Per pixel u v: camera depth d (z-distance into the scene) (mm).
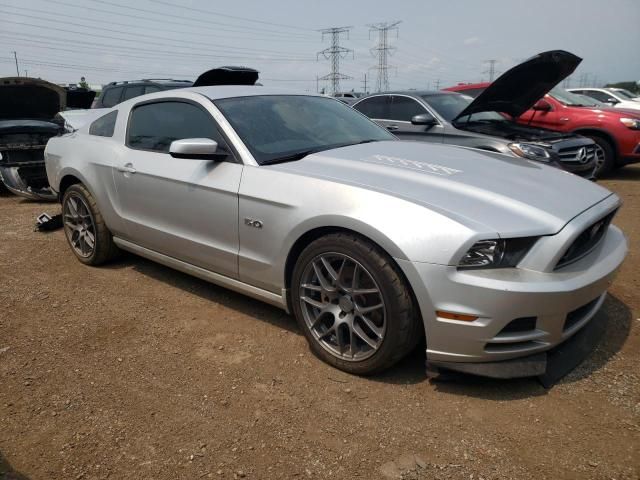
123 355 3066
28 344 3211
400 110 7555
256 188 3020
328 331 2867
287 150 3297
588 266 2602
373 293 2627
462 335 2412
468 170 3033
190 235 3504
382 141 3764
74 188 4469
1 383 2791
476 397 2572
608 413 2420
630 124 8391
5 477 2117
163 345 3176
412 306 2520
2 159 7129
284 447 2264
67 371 2900
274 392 2664
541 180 3025
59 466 2182
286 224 2885
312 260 2820
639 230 5492
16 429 2420
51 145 4840
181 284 4141
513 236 2385
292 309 3105
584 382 2668
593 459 2139
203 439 2326
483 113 7559
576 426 2340
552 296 2352
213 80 5035
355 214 2584
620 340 3088
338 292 2787
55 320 3537
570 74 6379
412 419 2424
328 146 3457
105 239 4387
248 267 3182
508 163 3340
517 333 2426
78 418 2488
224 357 3020
